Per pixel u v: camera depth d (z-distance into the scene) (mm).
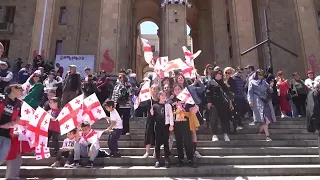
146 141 7211
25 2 26234
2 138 5414
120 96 9039
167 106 7016
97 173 6445
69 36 24922
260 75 8977
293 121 10602
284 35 24250
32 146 6172
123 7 24656
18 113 5711
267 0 25141
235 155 7727
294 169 6637
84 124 7020
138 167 6770
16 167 5957
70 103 6977
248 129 9477
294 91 12242
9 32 25219
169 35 20234
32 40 19547
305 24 20000
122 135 8750
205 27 28219
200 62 28516
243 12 20297
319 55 19344
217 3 25391
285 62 23625
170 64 8961
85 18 25500
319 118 6531
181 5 20906
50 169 6465
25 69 13047
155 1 32844
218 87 8570
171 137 7723
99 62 19016
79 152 6887
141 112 12289
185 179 6152
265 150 7820
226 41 24312
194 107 7223
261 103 8656
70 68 10531
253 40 19672
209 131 9258
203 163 7188
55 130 7270
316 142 8469
